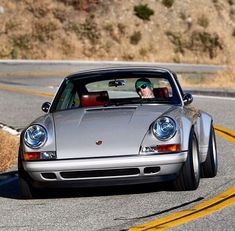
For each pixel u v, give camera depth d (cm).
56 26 16025
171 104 2744
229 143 3878
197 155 2602
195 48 16725
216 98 6731
